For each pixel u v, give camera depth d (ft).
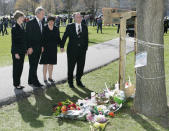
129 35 70.79
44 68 22.71
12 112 16.34
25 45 20.29
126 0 127.44
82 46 20.85
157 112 15.66
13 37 19.70
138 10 15.26
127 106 17.11
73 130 13.88
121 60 18.13
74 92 20.53
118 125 14.48
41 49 21.18
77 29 20.54
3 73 26.63
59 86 22.02
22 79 23.93
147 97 15.67
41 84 22.21
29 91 20.42
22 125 14.47
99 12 176.35
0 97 18.97
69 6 148.66
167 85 22.47
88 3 172.35
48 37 21.56
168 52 41.32
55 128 14.10
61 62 32.30
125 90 18.63
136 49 15.88
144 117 15.53
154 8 14.69
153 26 14.90
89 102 17.17
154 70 15.35
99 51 42.93
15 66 20.53
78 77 21.97
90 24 129.39
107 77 25.29
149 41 15.08
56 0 205.05
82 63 21.44
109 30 96.99
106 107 16.57
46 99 18.80
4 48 48.08
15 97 19.03
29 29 20.26
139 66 15.30
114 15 16.98
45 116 15.74
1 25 78.33
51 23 21.25
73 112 15.42
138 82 16.03
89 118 14.99
